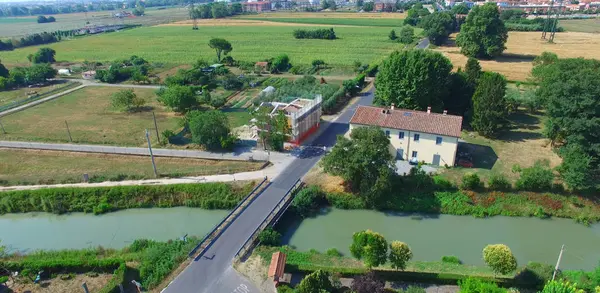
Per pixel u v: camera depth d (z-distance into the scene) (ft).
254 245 152.05
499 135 246.47
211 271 137.90
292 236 163.22
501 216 174.29
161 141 244.83
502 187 182.80
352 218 175.42
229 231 159.43
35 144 248.73
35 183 200.13
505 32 460.96
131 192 189.06
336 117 285.23
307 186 190.90
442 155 204.64
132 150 235.61
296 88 332.39
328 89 323.37
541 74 281.74
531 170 181.78
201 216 181.27
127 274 138.41
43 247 162.20
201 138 226.38
